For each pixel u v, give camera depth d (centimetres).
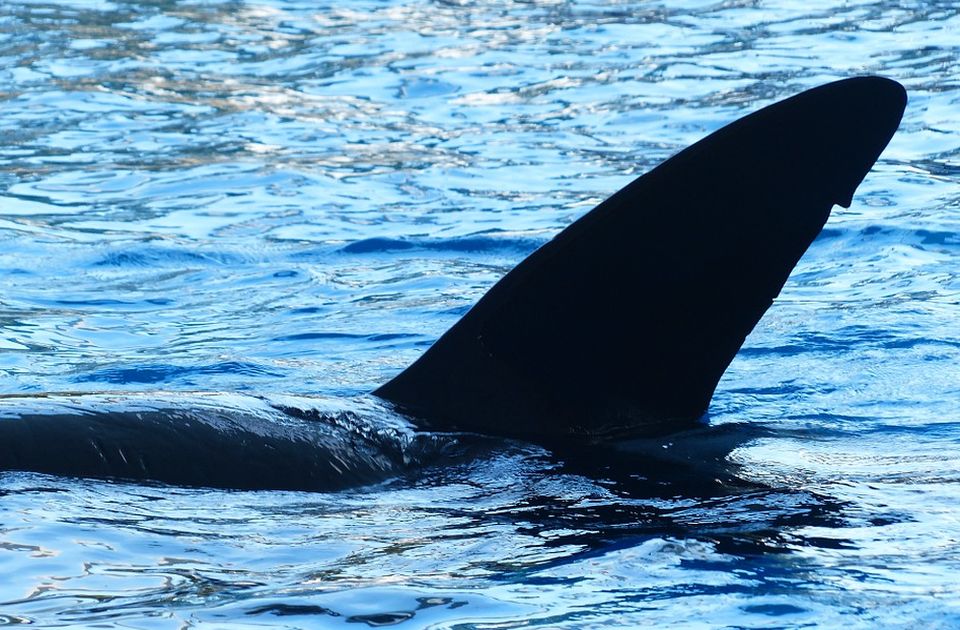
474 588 1102
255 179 4069
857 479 1457
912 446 1689
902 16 6038
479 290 2962
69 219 3656
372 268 3191
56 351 2528
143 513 1260
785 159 1462
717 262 1505
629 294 1520
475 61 5688
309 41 6259
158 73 5650
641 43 5850
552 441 1534
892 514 1320
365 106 5050
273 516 1289
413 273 3123
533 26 6369
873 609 1070
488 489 1405
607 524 1288
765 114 1452
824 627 1038
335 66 5725
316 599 1062
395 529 1268
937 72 4912
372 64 5731
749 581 1130
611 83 5147
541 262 1528
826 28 5872
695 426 1602
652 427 1586
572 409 1564
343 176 4084
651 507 1342
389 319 2731
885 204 3441
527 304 1548
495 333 1572
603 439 1547
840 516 1311
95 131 4744
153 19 6794
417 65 5672
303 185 3991
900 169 3781
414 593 1087
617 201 1491
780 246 1495
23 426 1363
